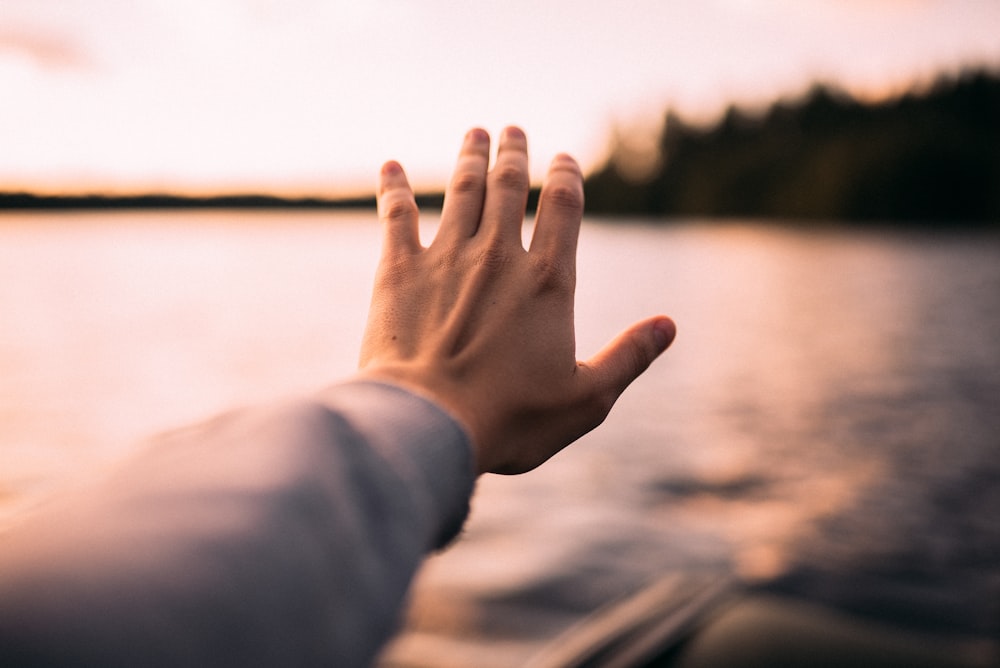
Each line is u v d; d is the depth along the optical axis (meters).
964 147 98.94
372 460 0.42
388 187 0.88
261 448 0.38
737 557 6.42
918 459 10.31
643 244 94.19
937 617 5.35
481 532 6.88
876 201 103.62
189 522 0.32
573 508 7.77
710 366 19.58
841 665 2.39
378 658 0.36
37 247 106.00
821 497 8.41
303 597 0.34
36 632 0.26
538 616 4.91
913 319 30.02
